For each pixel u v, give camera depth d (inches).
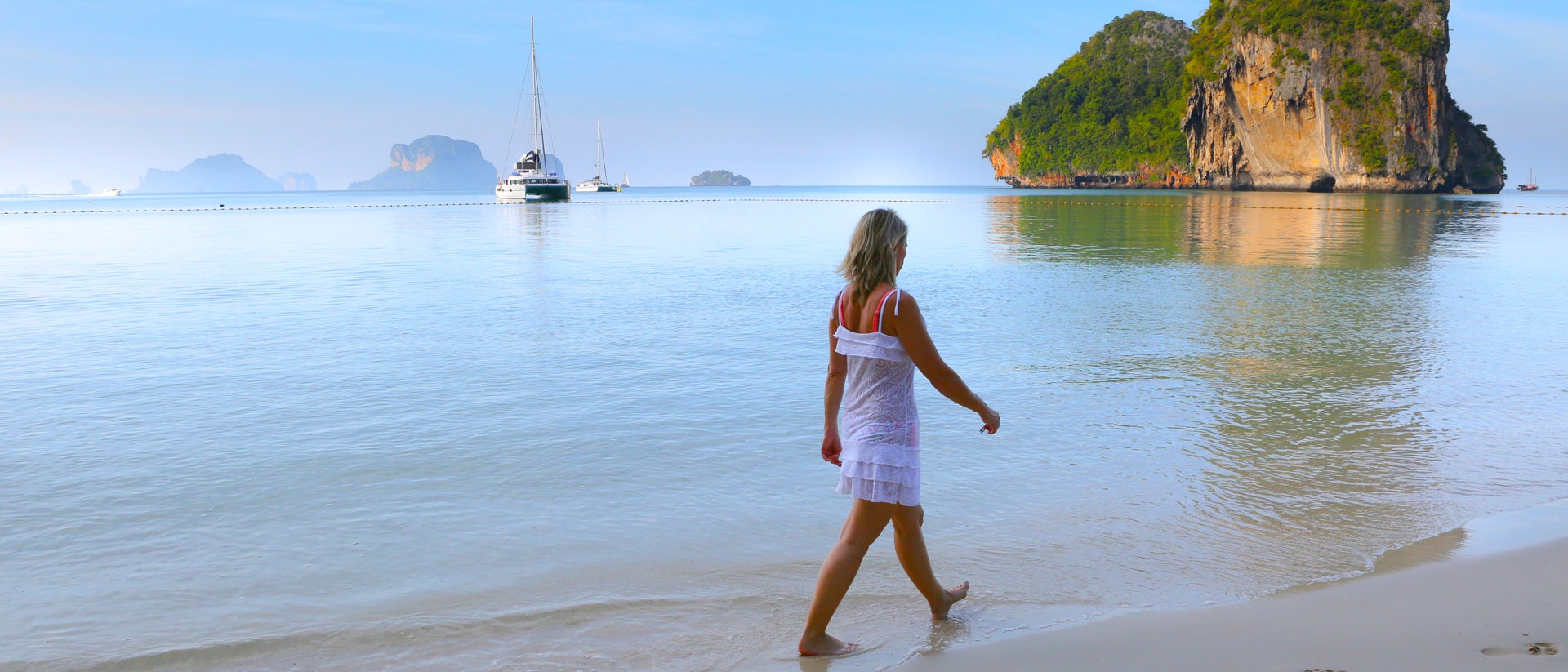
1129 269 647.1
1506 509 166.1
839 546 114.3
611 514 163.6
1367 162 3823.8
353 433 215.6
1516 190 7613.2
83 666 109.6
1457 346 335.3
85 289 518.6
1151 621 120.7
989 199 3408.0
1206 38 4608.8
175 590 130.9
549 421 228.2
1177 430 220.8
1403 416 234.2
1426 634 114.1
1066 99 5989.2
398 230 1309.1
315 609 125.5
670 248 897.5
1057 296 484.1
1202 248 856.9
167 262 718.5
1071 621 121.6
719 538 152.9
